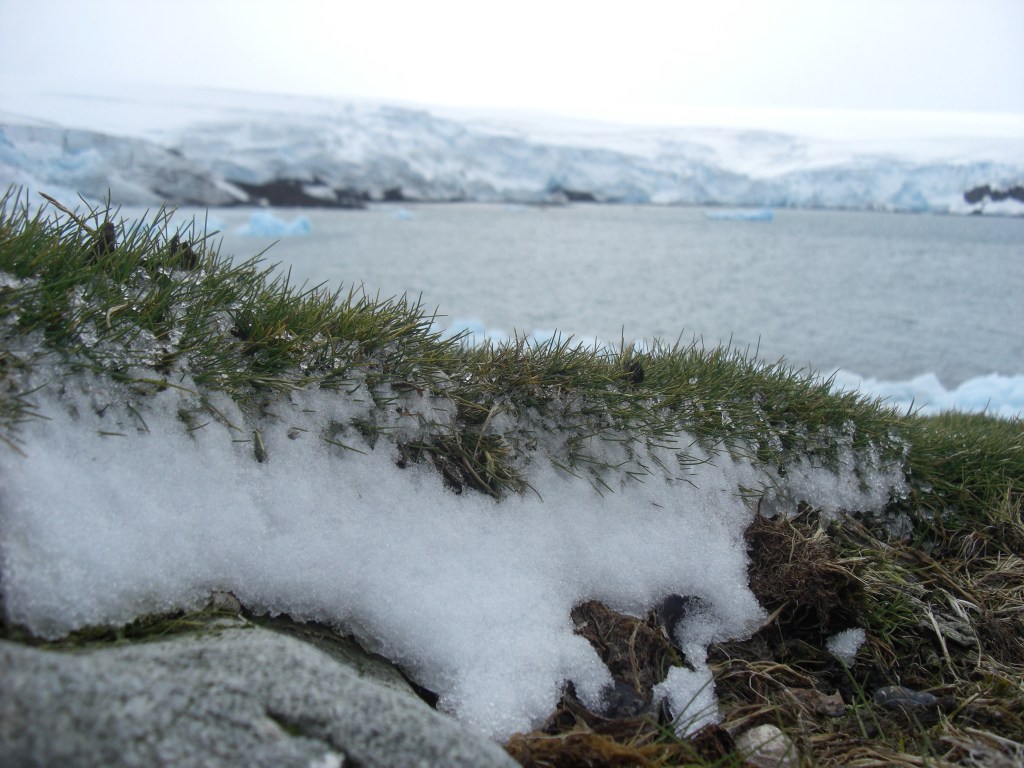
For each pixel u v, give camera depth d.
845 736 0.44
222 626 0.37
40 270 0.43
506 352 0.58
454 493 0.49
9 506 0.34
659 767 0.39
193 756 0.26
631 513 0.53
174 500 0.39
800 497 0.60
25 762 0.24
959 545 0.62
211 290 0.49
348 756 0.28
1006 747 0.43
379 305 0.56
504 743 0.39
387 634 0.42
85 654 0.30
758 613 0.51
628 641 0.46
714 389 0.62
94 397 0.40
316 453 0.46
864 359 3.80
